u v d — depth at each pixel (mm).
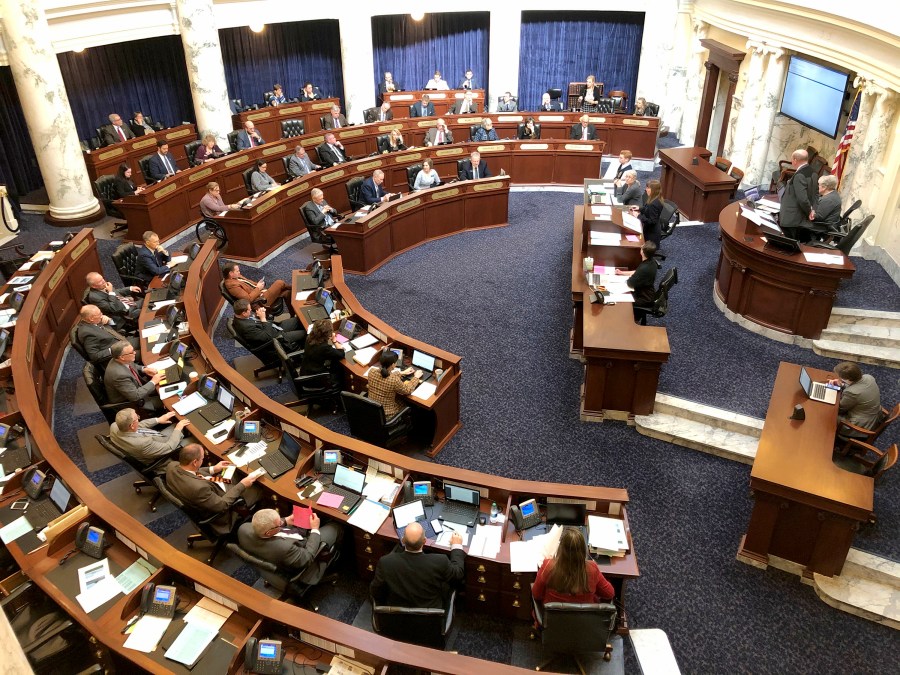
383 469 5898
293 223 12516
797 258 8195
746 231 8914
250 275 11297
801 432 6008
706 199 12281
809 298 8336
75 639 4777
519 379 8516
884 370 8086
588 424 7707
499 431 7621
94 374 7121
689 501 6645
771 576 5855
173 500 5590
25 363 7176
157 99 18109
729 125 14773
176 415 6727
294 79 20750
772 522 5695
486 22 20484
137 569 5113
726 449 7109
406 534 4785
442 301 10422
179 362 7516
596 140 15016
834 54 10617
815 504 5379
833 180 8430
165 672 4398
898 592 5590
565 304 10258
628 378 7457
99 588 4945
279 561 5074
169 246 12219
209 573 4836
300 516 5504
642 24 19406
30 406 6566
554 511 5391
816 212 8438
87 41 13023
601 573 4891
